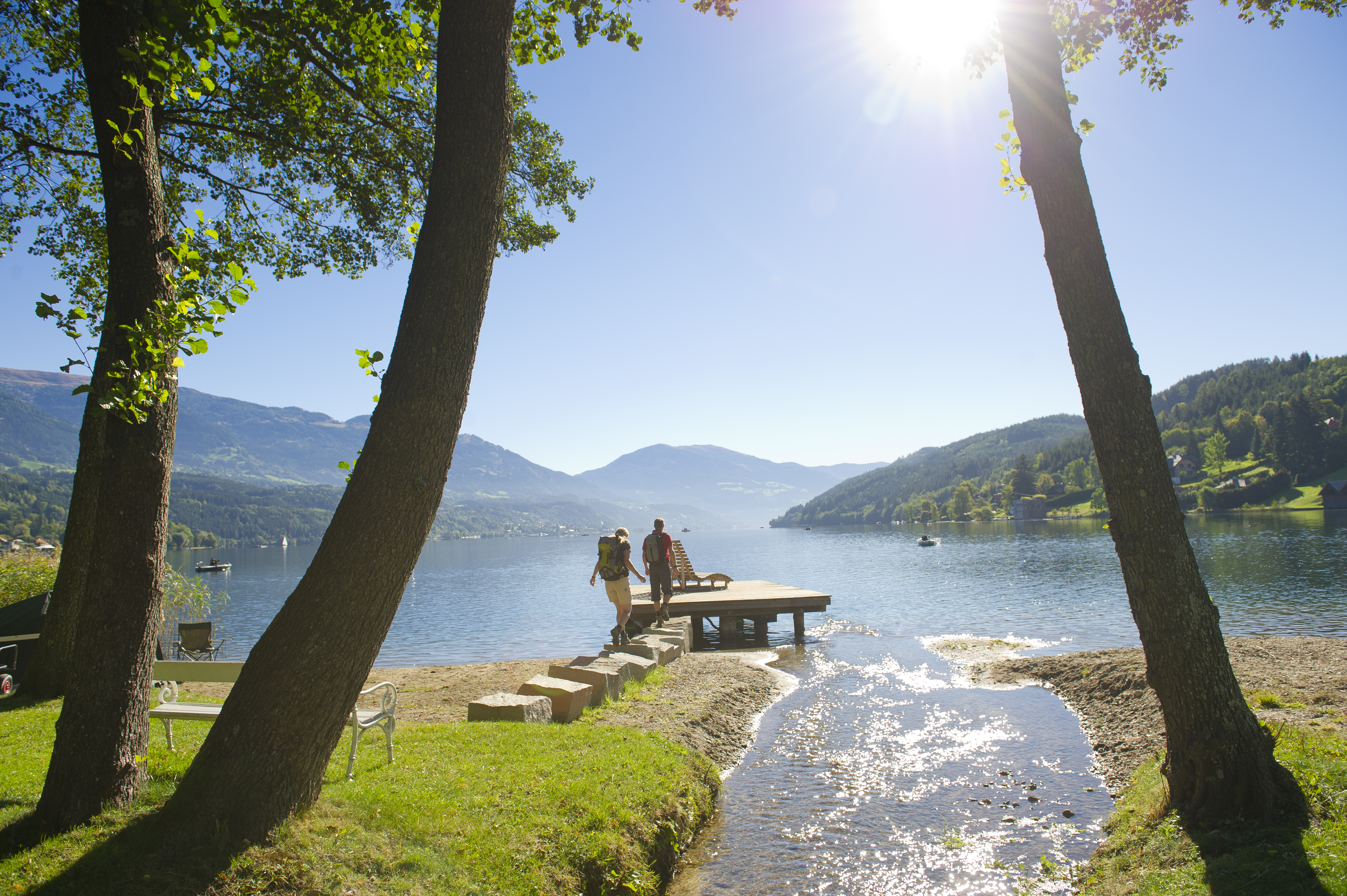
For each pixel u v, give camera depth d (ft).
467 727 24.35
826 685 42.09
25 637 36.19
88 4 15.58
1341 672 31.63
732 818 22.48
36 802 15.93
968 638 59.98
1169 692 17.29
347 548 13.91
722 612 60.59
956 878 17.99
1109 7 25.89
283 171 36.96
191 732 23.20
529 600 132.36
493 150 14.92
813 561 224.53
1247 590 88.74
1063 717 32.48
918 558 211.41
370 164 35.32
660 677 36.32
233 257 36.22
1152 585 17.28
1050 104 18.76
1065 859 18.47
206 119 32.30
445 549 605.73
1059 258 18.42
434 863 14.80
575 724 26.37
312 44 25.00
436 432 14.25
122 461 15.12
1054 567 149.79
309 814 14.57
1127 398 17.63
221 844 12.91
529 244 39.14
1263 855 14.20
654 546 50.93
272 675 13.83
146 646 15.46
